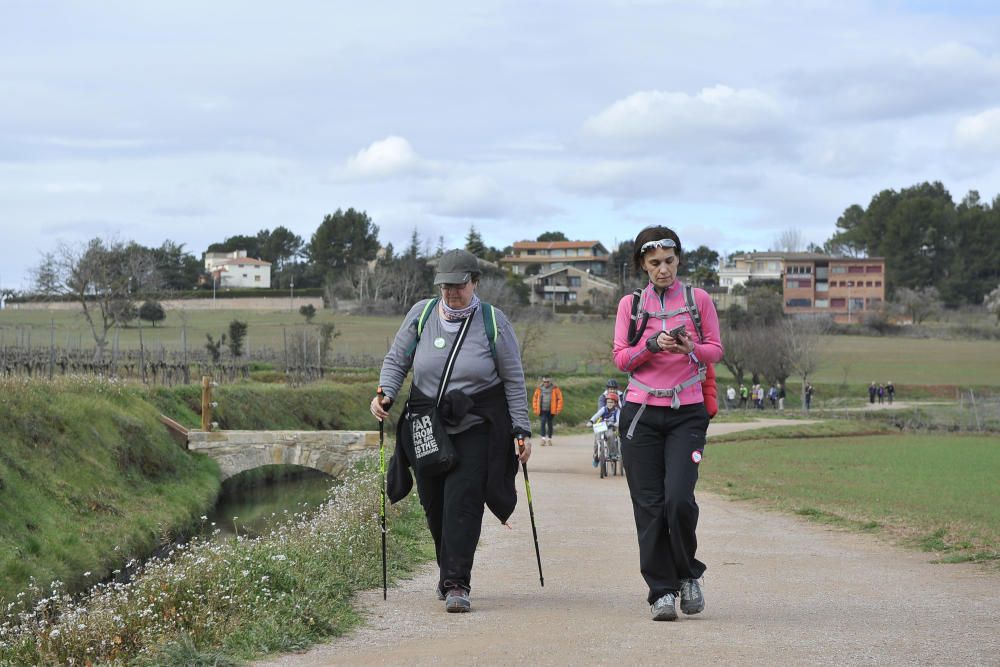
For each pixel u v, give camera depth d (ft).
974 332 490.08
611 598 30.58
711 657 21.24
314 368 186.19
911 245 587.68
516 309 384.06
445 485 28.12
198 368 160.15
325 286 506.07
